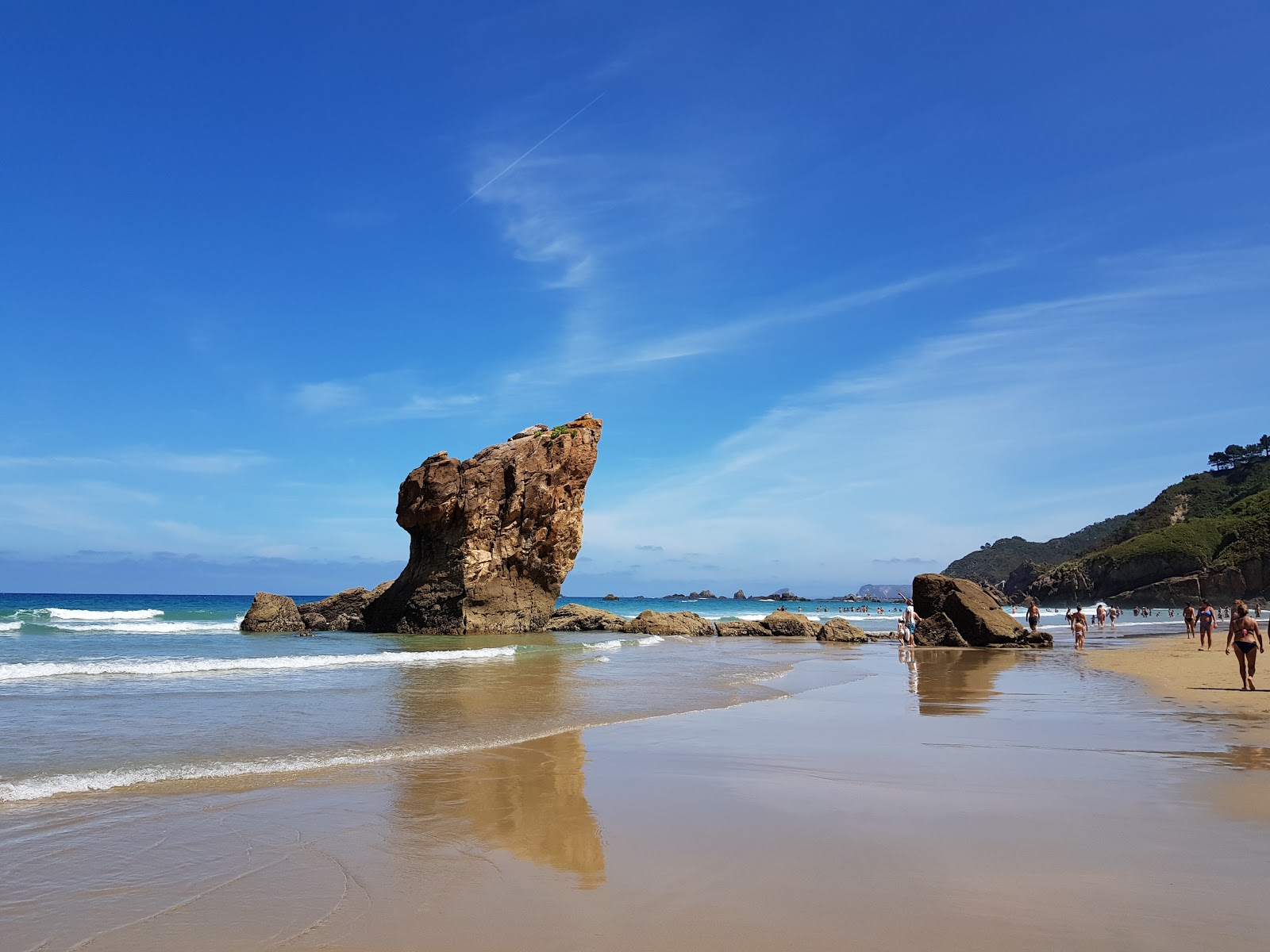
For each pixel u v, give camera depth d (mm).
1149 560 136375
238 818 7773
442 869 6227
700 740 12094
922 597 42375
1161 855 6340
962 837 6871
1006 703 16547
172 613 61156
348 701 15953
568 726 13484
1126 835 6926
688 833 7129
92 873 6191
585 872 6098
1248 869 5996
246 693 16719
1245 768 9828
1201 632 35875
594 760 10594
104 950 4797
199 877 6109
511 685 19250
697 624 48312
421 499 40969
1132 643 41469
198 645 30281
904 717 14484
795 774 9648
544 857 6496
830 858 6312
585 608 49281
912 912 5176
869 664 27312
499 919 5188
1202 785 8891
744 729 13164
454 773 9820
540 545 43156
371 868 6277
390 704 15570
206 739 11719
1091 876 5852
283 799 8523
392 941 4863
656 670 23828
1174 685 19734
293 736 12148
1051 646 36844
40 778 9211
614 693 18203
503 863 6348
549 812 7906
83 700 15141
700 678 21656
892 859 6281
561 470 43438
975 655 31922
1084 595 146875
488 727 13211
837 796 8477
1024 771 9688
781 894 5535
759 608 145875
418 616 40781
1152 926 4926
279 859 6527
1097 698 17281
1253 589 118500
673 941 4754
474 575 40438
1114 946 4605
